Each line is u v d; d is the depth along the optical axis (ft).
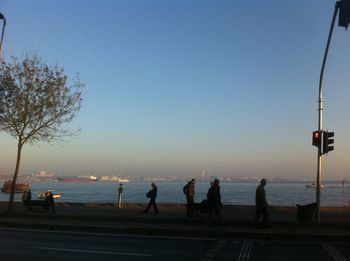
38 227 64.85
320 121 60.13
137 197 375.45
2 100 80.28
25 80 80.74
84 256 39.81
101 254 41.01
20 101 80.28
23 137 82.12
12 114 80.43
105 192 519.60
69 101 84.38
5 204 100.53
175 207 89.45
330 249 45.32
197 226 61.82
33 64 81.66
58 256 39.60
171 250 43.91
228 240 52.54
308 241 52.19
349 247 47.03
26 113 80.48
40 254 40.55
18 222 66.95
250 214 73.26
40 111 81.30
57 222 66.80
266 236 54.03
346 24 47.91
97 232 60.54
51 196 78.89
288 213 76.38
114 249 44.29
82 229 62.23
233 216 69.56
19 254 40.34
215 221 62.23
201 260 38.19
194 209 68.95
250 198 344.90
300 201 312.09
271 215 72.28
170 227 60.18
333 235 52.65
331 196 408.26
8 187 422.82
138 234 58.75
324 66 59.47
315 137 59.93
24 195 97.86
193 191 69.67
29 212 77.66
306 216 60.34
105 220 68.23
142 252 42.45
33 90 81.15
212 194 61.57
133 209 84.53
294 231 55.83
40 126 82.17
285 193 518.78
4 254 40.24
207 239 53.42
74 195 430.20
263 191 59.06
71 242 49.47
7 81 80.48
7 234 56.85
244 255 40.98
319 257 40.06
